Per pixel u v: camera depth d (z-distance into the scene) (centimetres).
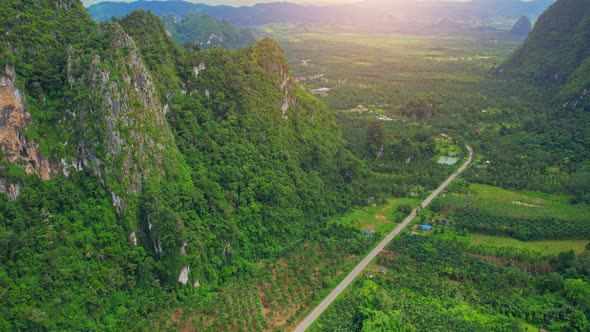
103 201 11038
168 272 11088
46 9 12538
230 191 13788
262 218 14038
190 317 10656
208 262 11938
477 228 15175
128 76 12112
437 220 15950
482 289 12062
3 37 11000
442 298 11644
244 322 10562
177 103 14650
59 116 11238
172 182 12462
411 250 13888
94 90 11300
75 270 9912
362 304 11131
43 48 11844
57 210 10450
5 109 10050
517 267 13288
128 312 10219
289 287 11944
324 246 13962
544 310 11088
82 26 13062
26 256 9469
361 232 15138
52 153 10850
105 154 11156
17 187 10050
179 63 15775
